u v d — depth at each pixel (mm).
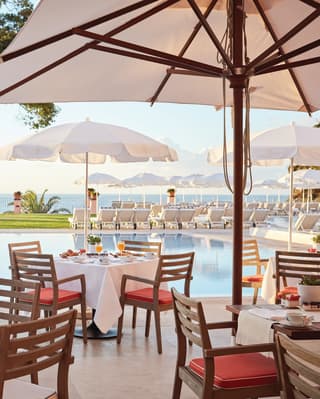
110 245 14594
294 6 3785
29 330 2457
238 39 3689
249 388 2984
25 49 3152
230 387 2961
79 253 6234
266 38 4336
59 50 3559
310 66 4379
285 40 3445
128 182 23094
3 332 2359
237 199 3877
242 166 3852
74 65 4051
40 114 12281
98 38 3221
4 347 2365
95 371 4512
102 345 5305
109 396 3959
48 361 2590
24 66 3623
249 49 4457
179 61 3527
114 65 4215
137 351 5109
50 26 3000
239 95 3748
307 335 3020
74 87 4367
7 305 3713
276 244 15180
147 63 4328
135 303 5340
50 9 2775
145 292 5496
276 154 6113
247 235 17859
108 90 4594
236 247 3895
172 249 13891
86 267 5520
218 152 6969
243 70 3609
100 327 5258
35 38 3102
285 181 18406
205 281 9430
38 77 4051
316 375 2115
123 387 4148
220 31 4227
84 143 5988
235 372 3051
